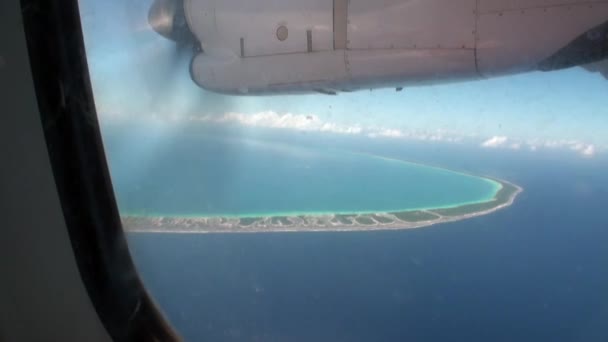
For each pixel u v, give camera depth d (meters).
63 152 2.64
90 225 2.86
